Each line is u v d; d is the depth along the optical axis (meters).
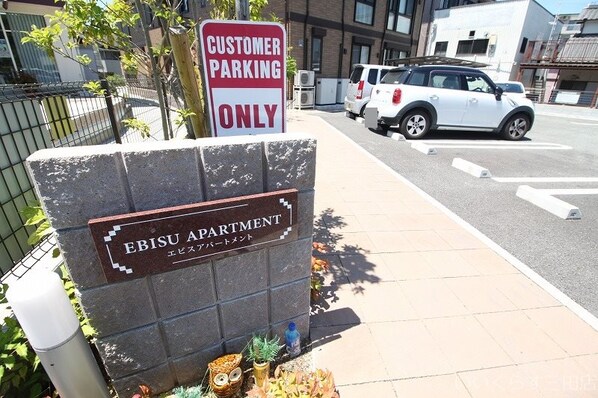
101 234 1.22
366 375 1.81
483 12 18.75
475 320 2.23
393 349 1.98
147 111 5.75
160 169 1.28
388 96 7.66
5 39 9.11
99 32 1.76
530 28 18.31
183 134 5.65
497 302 2.41
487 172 5.25
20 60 9.46
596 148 7.74
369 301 2.38
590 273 2.82
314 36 12.61
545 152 7.12
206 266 1.53
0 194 2.18
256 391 1.57
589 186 5.00
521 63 18.95
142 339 1.54
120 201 1.26
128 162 1.22
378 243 3.18
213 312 1.66
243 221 1.48
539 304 2.39
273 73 1.76
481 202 4.29
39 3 7.99
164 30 2.13
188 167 1.33
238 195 1.47
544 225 3.68
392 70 8.12
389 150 6.85
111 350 1.49
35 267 2.04
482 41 19.27
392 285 2.56
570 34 23.36
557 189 4.83
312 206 1.67
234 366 1.67
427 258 2.94
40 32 1.74
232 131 1.80
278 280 1.77
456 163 5.78
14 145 2.33
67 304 1.27
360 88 9.99
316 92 13.62
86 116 3.80
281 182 1.55
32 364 1.61
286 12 11.32
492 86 7.63
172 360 1.67
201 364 1.75
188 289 1.54
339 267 2.78
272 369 1.84
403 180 4.98
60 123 3.07
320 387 1.56
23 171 2.41
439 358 1.93
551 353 1.99
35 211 1.71
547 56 18.20
